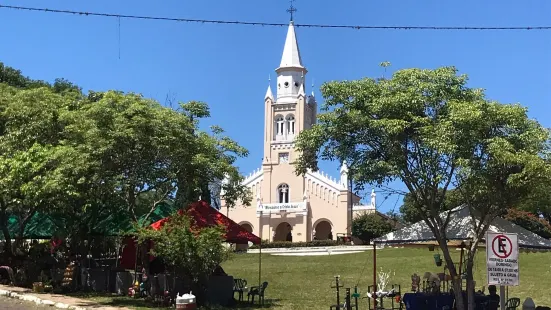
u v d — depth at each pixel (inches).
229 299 807.7
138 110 784.9
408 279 1206.3
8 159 865.5
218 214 857.5
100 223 987.9
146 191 880.9
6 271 999.0
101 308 699.4
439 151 556.1
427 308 682.8
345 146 631.2
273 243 2696.9
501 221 696.4
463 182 580.4
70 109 991.0
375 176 605.6
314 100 3570.4
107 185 777.6
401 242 697.6
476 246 626.5
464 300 677.3
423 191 633.6
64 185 760.3
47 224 1093.8
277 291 1017.5
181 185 861.8
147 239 786.2
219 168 841.5
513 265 434.6
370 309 746.2
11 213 1089.4
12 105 977.5
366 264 1569.9
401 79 620.1
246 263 1793.8
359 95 614.9
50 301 750.5
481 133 576.4
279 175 3304.6
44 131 935.7
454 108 569.3
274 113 3417.8
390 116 605.0
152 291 804.6
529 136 571.8
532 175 542.0
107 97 810.2
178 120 807.7
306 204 3166.8
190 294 692.7
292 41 3555.6
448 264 639.1
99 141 754.2
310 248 2556.6
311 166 679.1
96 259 1117.7
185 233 722.8
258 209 3223.4
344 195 3122.5
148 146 781.9
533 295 916.0
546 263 1378.0
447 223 645.3
